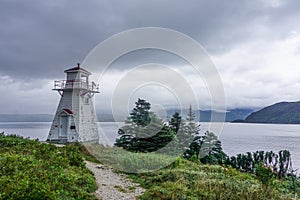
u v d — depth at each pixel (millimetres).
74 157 11891
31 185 6648
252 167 15492
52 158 11031
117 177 11656
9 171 8453
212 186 9266
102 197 8516
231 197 8359
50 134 23656
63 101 24062
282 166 13547
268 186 9555
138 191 9531
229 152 22156
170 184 9492
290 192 10250
